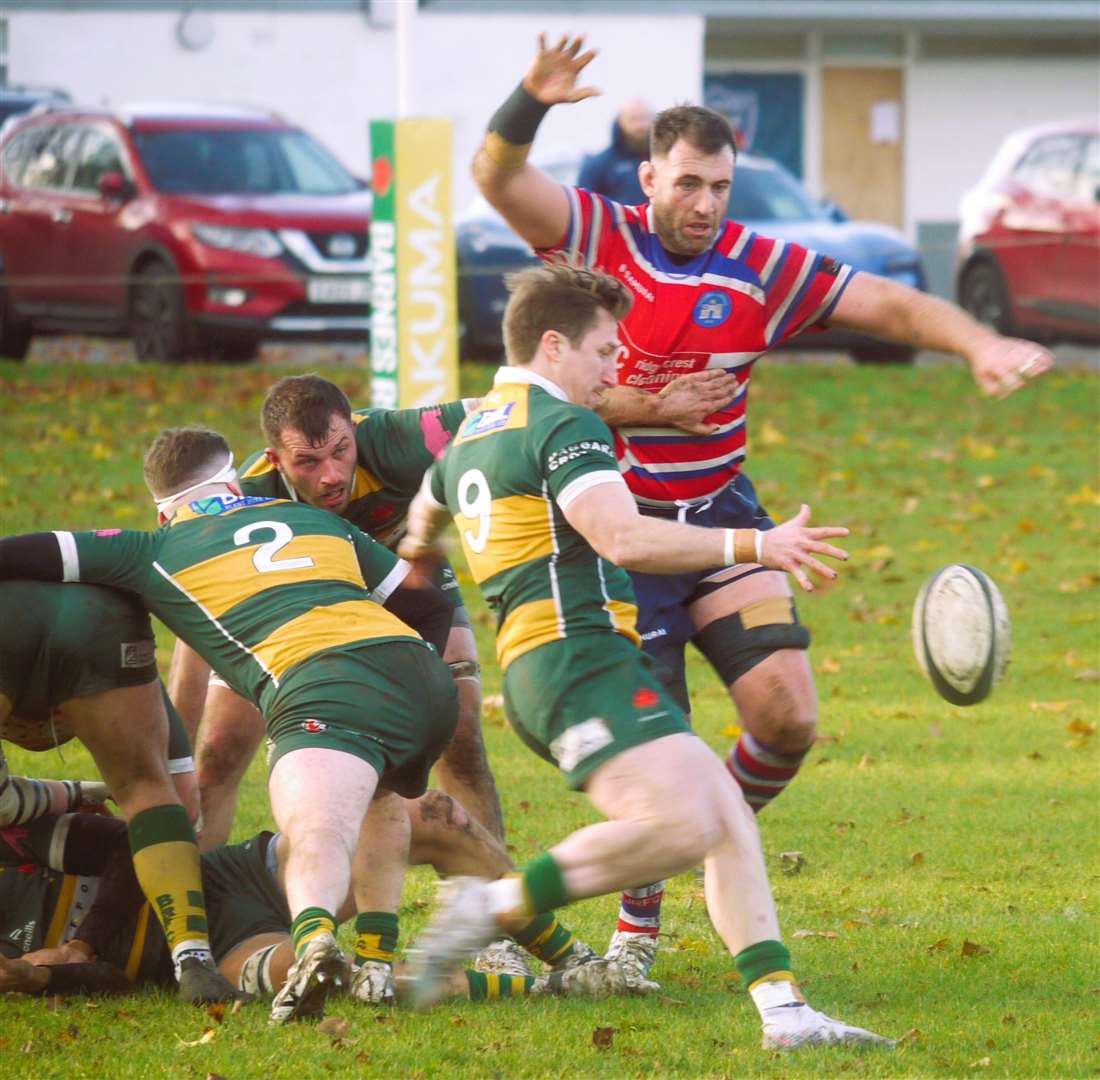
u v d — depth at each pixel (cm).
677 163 1956
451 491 1752
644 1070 1599
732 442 2050
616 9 9588
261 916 1833
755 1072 1588
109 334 6644
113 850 1880
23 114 7950
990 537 4522
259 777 2764
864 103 11125
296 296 6238
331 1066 1595
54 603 1800
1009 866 2312
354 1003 1770
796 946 1998
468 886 1638
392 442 2023
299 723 1727
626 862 1602
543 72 1925
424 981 1644
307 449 1902
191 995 1748
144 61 9356
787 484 5097
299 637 1764
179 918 1786
